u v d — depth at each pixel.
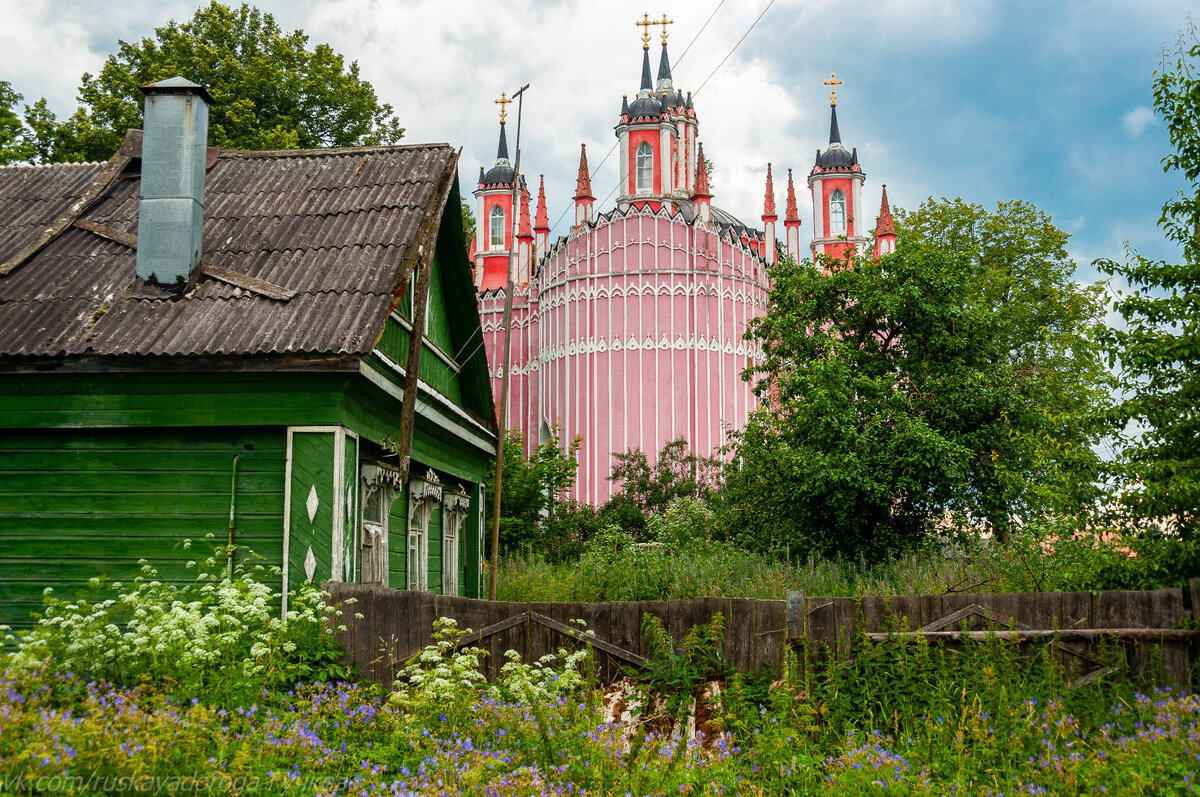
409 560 12.32
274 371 9.04
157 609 7.32
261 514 9.19
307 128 31.86
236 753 5.50
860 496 19.77
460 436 13.75
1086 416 10.12
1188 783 5.61
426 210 11.08
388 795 5.54
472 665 7.51
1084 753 6.42
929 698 7.33
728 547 21.09
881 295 21.17
